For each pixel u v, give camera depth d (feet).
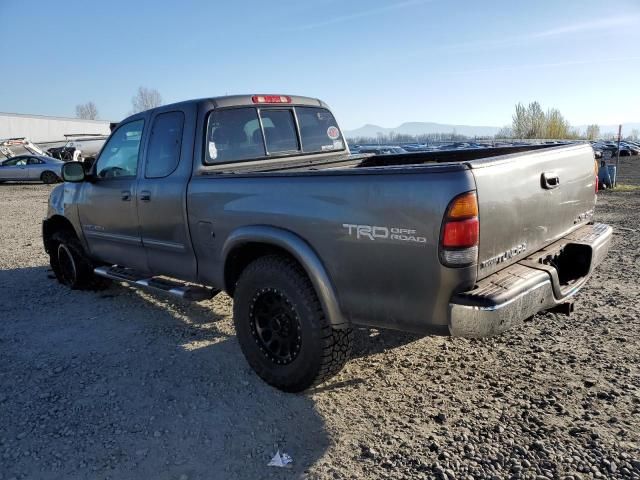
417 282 9.13
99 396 11.79
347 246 9.87
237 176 11.88
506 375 12.06
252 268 11.55
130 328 15.93
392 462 9.12
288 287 10.85
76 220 18.30
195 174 13.26
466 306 8.71
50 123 201.57
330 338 10.68
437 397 11.23
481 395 11.23
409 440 9.74
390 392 11.54
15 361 13.75
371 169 9.52
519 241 9.95
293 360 11.19
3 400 11.67
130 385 12.27
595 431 9.71
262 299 11.62
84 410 11.21
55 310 17.80
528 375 12.00
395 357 13.20
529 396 11.07
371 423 10.38
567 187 11.53
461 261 8.64
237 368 13.01
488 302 8.57
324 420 10.56
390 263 9.36
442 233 8.65
